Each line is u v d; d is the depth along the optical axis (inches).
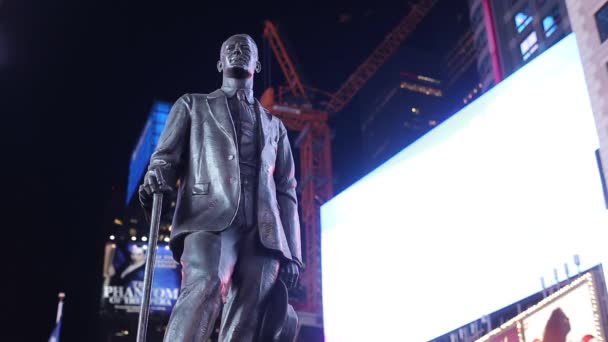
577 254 2034.9
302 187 5231.3
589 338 1852.9
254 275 316.8
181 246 321.1
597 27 2143.2
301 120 5383.9
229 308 315.3
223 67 360.8
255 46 366.9
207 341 307.0
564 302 1955.0
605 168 1984.5
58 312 3575.3
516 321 2053.4
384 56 5723.4
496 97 2452.0
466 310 2402.8
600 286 1911.9
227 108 343.3
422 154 2758.4
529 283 2181.3
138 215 6968.5
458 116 2610.7
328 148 5324.8
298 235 342.6
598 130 2037.4
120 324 6304.1
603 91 2055.9
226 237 317.1
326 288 3139.8
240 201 324.2
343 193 3193.9
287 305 319.0
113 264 6525.6
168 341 291.4
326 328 3085.6
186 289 302.4
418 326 2618.1
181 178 340.2
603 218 1980.8
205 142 332.2
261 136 343.3
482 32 3668.8
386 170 2950.3
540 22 3193.9
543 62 2310.5
